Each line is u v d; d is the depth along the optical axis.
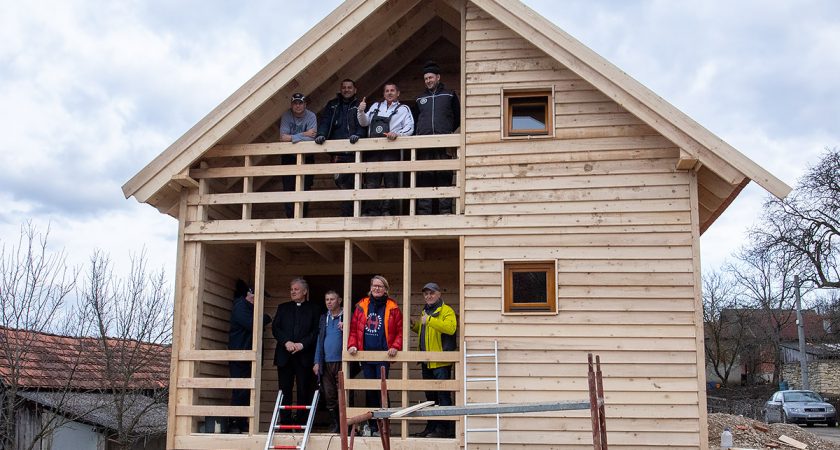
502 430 10.41
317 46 11.07
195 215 11.59
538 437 10.34
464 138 11.16
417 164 11.18
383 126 11.47
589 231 10.70
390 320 10.95
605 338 10.43
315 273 13.57
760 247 40.31
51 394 19.44
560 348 10.48
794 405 33.81
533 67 11.18
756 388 50.69
